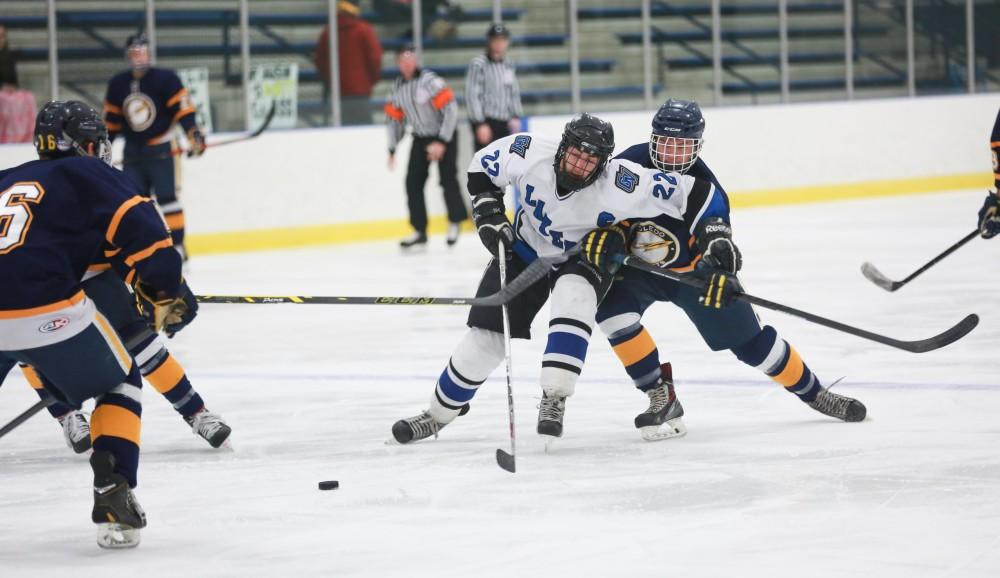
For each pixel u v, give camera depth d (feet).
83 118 30.25
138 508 28.17
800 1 132.36
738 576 25.40
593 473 34.19
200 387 49.32
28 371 38.01
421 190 99.96
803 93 133.59
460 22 119.14
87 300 28.37
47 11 101.35
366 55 111.34
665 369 38.11
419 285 78.38
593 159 34.32
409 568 26.63
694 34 128.67
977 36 140.97
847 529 28.27
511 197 111.14
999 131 44.83
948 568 25.44
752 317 37.47
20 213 27.66
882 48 136.56
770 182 129.49
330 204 108.78
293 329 63.82
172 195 86.63
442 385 37.76
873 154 134.10
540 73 122.52
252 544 28.73
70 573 27.12
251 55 107.86
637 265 35.40
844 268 78.89
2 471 36.88
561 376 35.76
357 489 33.30
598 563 26.48
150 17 104.53
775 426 39.27
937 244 90.38
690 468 34.35
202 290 79.00
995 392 42.98
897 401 42.11
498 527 29.43
